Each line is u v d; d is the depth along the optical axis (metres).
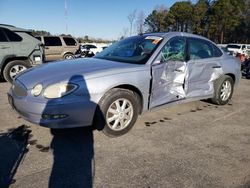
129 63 4.07
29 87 3.45
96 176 2.83
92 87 3.43
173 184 2.72
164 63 4.21
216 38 53.06
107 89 3.54
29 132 3.89
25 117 3.53
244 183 2.78
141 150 3.44
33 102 3.34
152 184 2.71
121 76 3.68
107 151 3.38
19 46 7.82
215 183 2.76
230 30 51.53
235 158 3.31
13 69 7.85
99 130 3.69
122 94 3.70
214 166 3.09
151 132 4.04
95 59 4.46
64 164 3.04
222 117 4.89
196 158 3.27
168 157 3.27
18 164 3.01
